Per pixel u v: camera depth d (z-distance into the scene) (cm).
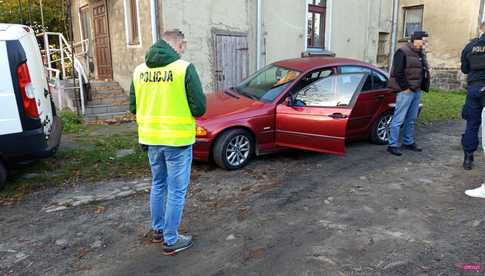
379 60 1439
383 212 393
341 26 1192
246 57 1002
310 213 392
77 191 451
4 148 416
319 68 584
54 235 350
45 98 503
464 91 1351
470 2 1305
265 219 379
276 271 291
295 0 1064
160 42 295
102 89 992
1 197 432
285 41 1068
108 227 365
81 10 1237
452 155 598
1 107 407
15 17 1362
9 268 299
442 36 1404
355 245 328
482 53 464
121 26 985
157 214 327
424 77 584
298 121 530
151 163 316
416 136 726
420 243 330
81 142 656
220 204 416
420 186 464
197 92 289
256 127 532
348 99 527
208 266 299
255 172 518
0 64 402
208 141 504
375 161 568
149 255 316
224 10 936
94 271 294
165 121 293
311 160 573
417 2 1453
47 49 1003
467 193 436
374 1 1280
